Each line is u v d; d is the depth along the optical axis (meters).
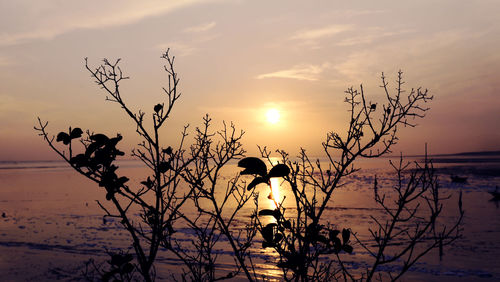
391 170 108.44
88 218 27.69
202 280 2.56
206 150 2.62
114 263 2.42
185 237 19.23
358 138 2.51
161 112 2.54
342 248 2.41
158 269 14.05
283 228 2.46
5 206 36.03
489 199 40.91
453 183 61.62
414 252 17.30
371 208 33.38
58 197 44.47
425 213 30.05
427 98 2.50
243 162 2.47
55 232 22.67
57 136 2.42
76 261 15.89
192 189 2.59
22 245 19.22
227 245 17.19
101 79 2.55
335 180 2.47
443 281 13.98
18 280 13.71
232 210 29.09
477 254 17.39
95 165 2.42
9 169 141.00
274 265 14.57
